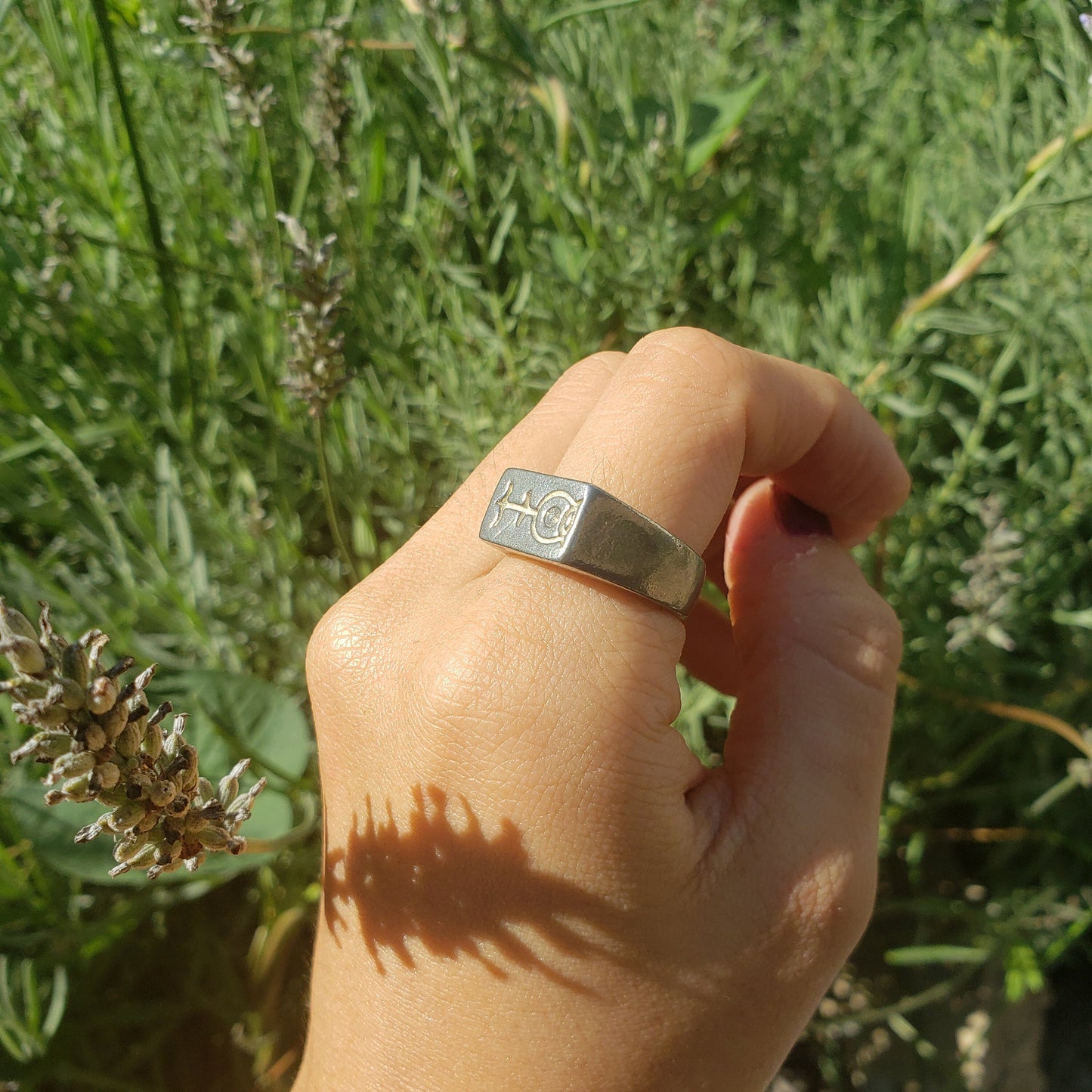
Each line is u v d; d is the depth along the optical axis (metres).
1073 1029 0.23
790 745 0.13
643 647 0.11
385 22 0.26
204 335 0.23
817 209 0.27
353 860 0.12
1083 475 0.21
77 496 0.21
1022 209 0.18
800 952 0.12
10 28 0.23
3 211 0.20
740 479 0.16
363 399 0.21
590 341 0.23
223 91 0.21
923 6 0.29
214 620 0.19
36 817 0.16
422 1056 0.12
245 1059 0.20
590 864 0.11
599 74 0.27
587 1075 0.11
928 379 0.24
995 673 0.22
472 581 0.13
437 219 0.23
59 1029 0.18
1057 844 0.23
